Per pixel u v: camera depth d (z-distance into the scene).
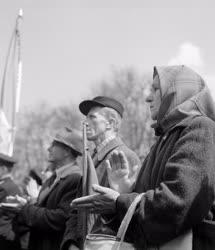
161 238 2.64
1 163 7.46
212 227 2.69
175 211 2.58
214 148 2.71
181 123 2.84
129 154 4.39
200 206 2.62
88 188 3.66
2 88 7.73
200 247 2.73
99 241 2.92
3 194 7.27
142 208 2.70
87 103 4.90
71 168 5.46
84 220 3.75
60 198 5.26
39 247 5.25
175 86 3.05
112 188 3.06
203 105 2.98
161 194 2.63
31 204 5.38
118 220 3.07
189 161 2.65
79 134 5.73
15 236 6.48
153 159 3.00
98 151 4.60
